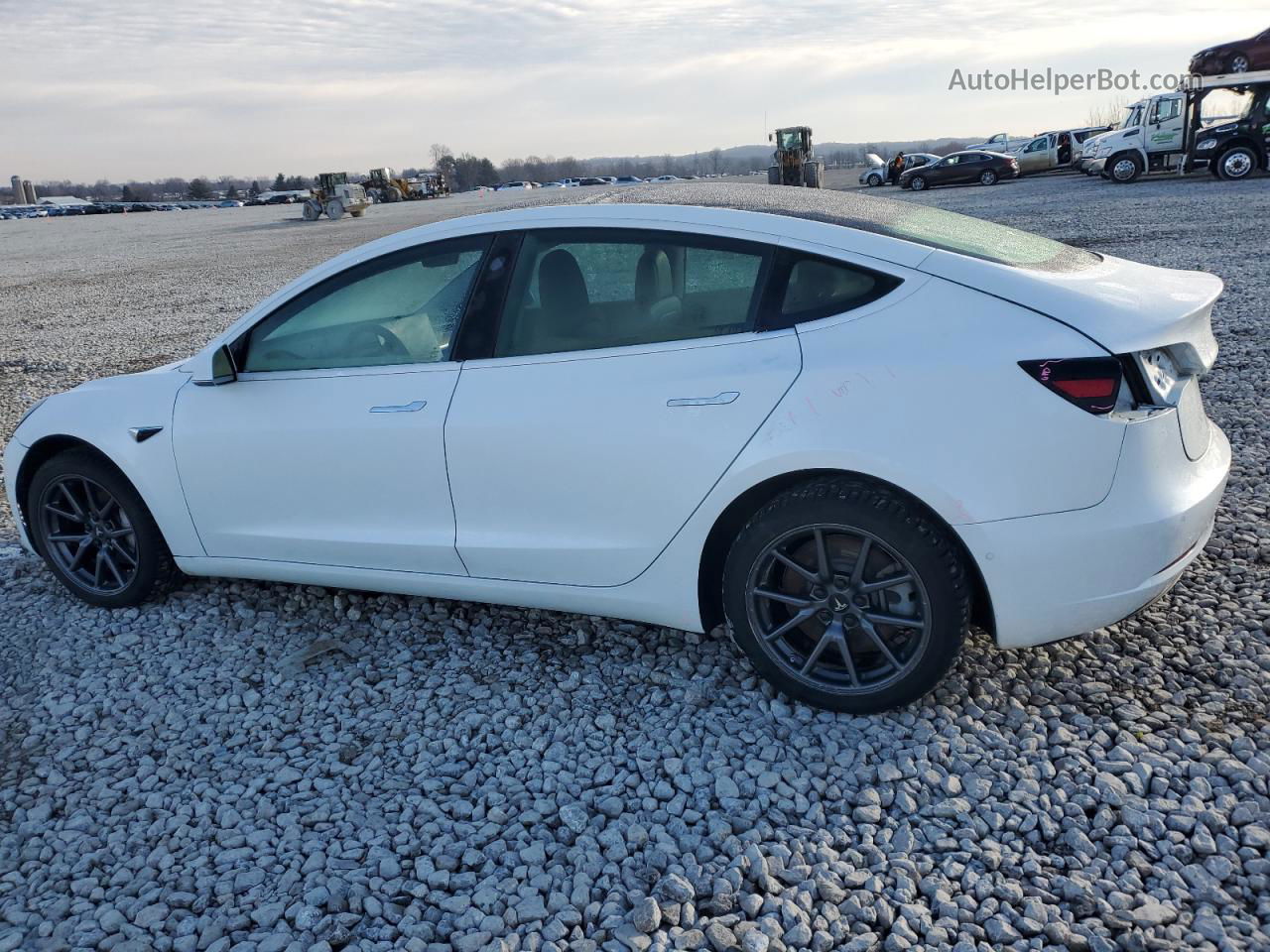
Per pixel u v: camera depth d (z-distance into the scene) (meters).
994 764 2.71
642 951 2.17
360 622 3.86
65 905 2.41
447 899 2.37
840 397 2.70
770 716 3.03
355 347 3.47
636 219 3.08
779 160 35.62
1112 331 2.57
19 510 4.19
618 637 3.61
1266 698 2.90
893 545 2.71
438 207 51.03
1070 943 2.10
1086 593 2.65
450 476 3.26
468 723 3.13
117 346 11.66
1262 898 2.18
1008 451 2.58
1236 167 23.75
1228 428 5.36
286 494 3.58
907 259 2.80
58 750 3.12
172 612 4.04
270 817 2.73
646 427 2.93
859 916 2.23
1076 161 38.75
